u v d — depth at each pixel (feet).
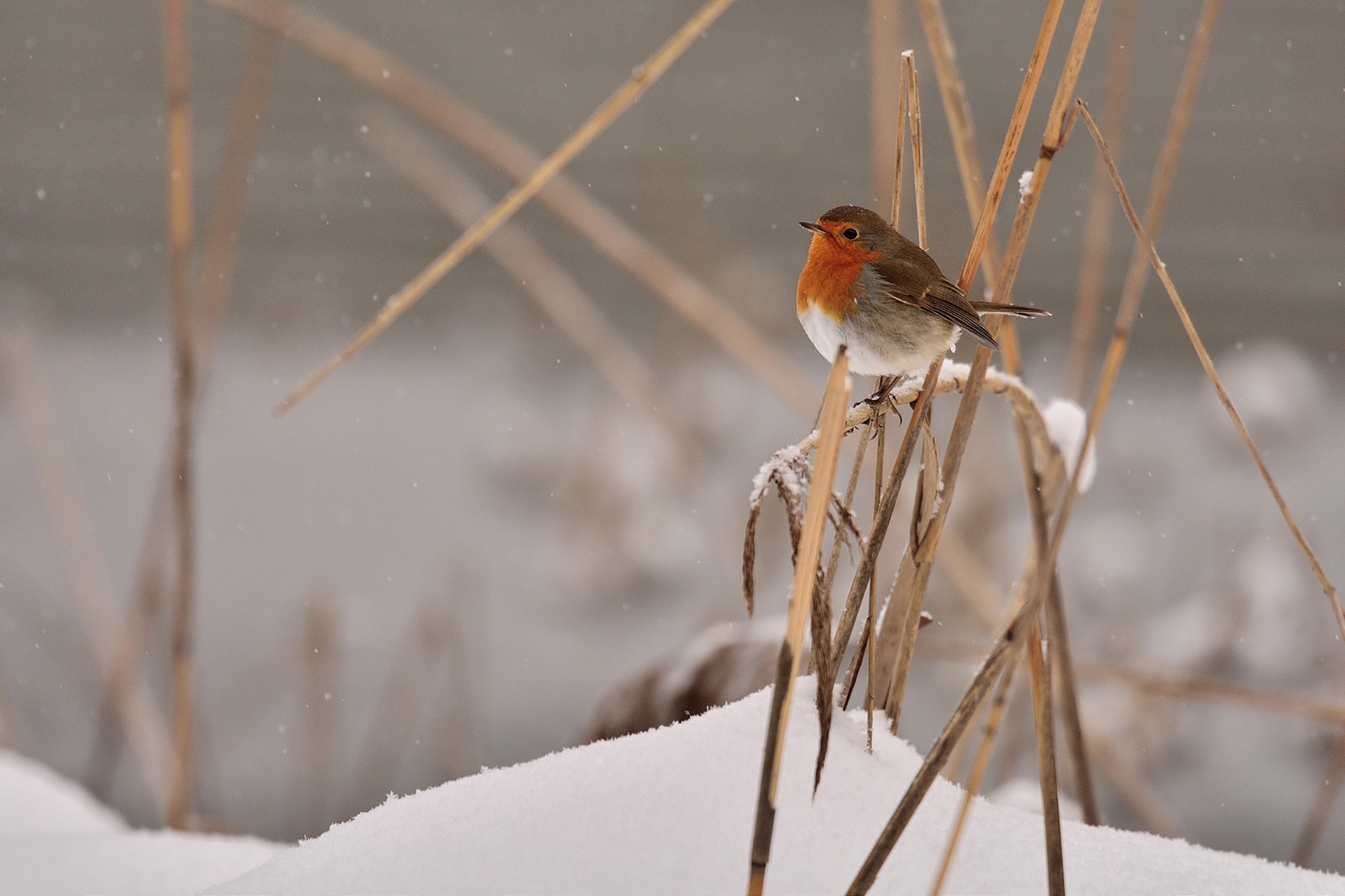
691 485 20.92
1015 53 87.35
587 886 7.61
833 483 7.23
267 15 15.69
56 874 11.53
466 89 90.27
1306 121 89.56
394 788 33.91
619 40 99.04
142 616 20.89
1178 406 69.05
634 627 54.13
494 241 20.21
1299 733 39.91
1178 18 91.81
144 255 88.33
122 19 103.40
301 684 37.58
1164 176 7.78
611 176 78.13
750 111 88.48
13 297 81.92
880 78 15.38
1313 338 73.67
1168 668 41.63
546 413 71.51
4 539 58.29
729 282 62.44
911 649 10.23
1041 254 86.22
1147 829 18.25
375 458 69.62
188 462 17.57
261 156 91.40
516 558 60.29
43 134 94.99
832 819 8.29
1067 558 50.65
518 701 47.37
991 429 44.32
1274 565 43.91
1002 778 20.81
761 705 9.45
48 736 37.22
